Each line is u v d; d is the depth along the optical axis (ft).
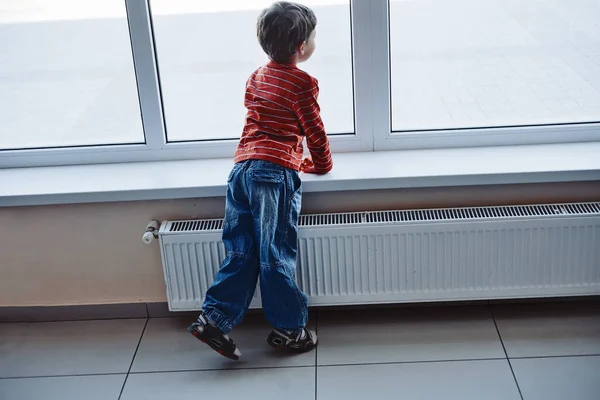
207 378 8.63
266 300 8.47
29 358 9.13
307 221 8.82
